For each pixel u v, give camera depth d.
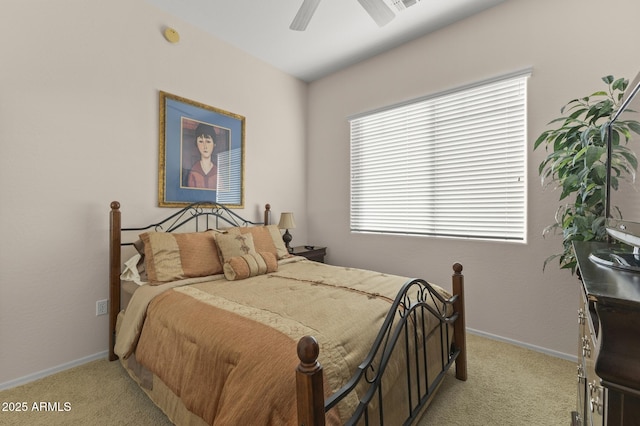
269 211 3.26
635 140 1.21
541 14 2.17
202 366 1.17
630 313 0.50
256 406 0.91
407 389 1.31
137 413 1.52
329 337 1.13
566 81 2.08
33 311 1.83
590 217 1.59
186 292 1.69
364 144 3.29
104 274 2.13
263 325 1.21
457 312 1.82
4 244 1.73
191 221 2.65
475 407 1.57
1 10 1.71
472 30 2.48
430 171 2.78
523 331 2.27
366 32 2.71
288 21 2.56
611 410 0.51
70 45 1.96
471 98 2.53
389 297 1.63
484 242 2.45
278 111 3.45
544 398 1.64
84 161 2.03
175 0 2.31
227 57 2.91
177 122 2.53
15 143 1.76
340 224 3.50
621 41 1.89
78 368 1.96
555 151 1.78
